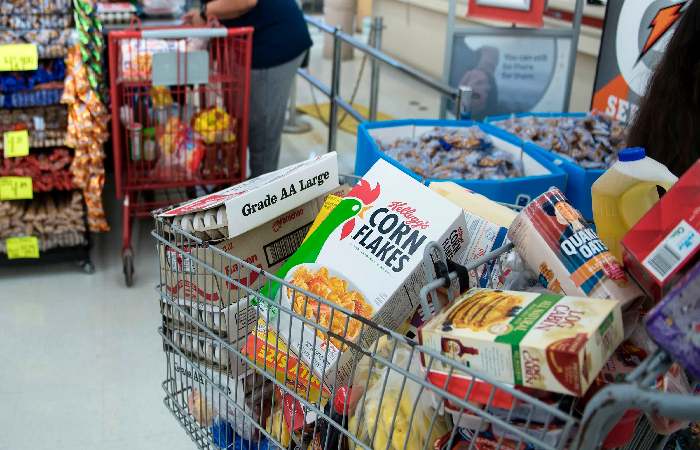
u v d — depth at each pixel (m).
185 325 1.26
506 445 0.88
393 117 6.18
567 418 0.76
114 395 2.57
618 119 2.78
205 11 3.54
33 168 3.08
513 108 3.33
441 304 1.09
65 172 3.12
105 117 3.04
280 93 3.70
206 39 3.33
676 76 1.36
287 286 1.03
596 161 2.55
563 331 0.81
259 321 1.18
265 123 3.75
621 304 0.91
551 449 0.77
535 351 0.79
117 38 2.86
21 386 2.58
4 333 2.88
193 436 1.33
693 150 1.37
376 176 1.18
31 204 3.26
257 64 3.55
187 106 3.29
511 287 1.12
